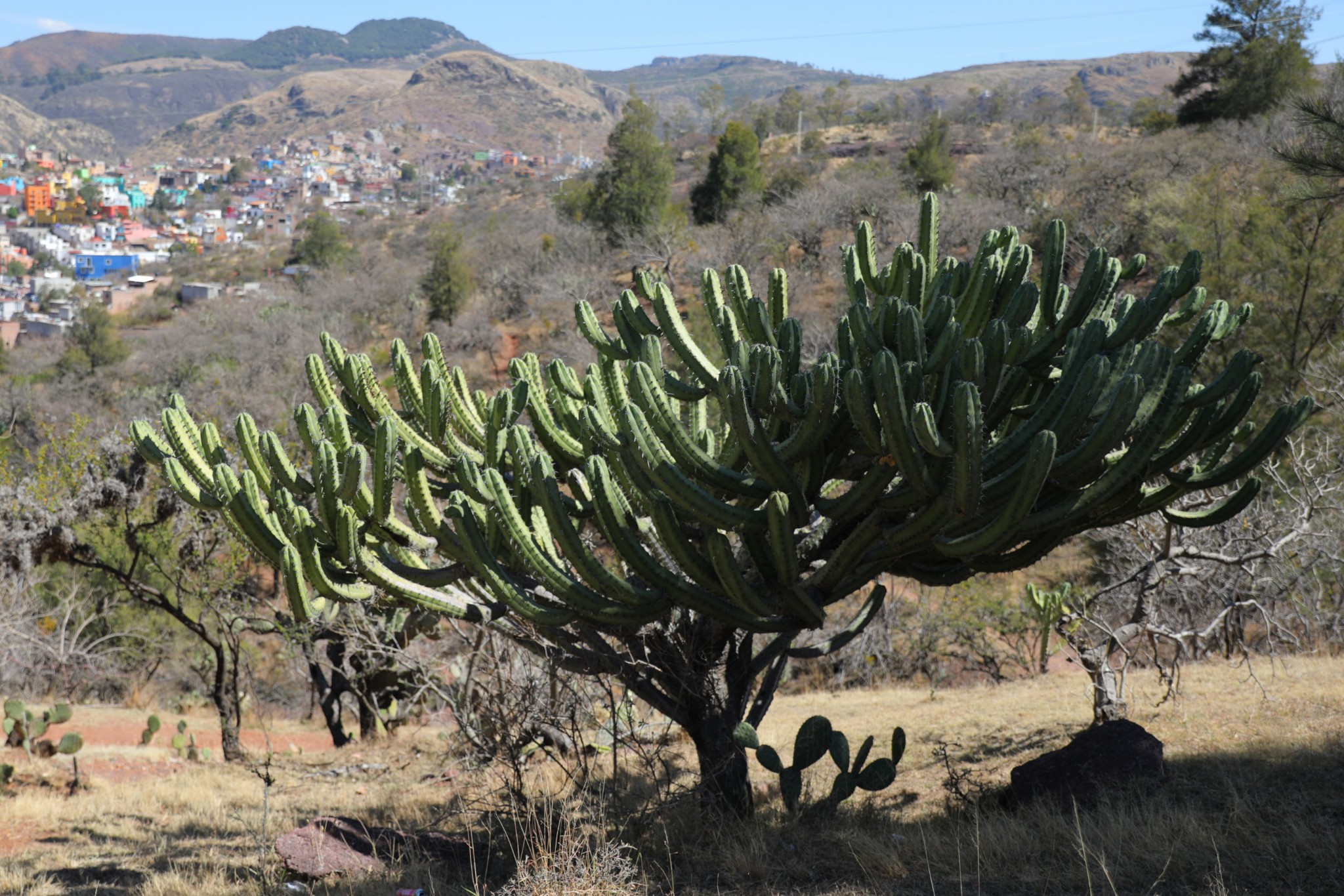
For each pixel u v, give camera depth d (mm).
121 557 15266
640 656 6961
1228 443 5965
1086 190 35812
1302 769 6504
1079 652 8602
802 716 12398
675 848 6551
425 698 13781
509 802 6957
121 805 10656
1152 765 6770
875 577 6898
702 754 7180
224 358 38094
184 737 14102
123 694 18828
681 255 40875
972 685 15102
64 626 15531
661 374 5934
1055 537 5863
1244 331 19906
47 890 7004
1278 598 11820
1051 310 5582
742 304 6125
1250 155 33125
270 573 17750
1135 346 4949
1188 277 5246
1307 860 5023
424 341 6609
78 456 13852
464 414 6754
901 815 7238
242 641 17453
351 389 6723
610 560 10211
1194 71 52969
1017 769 6922
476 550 5809
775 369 5203
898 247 5930
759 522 5465
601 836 5938
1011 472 4961
